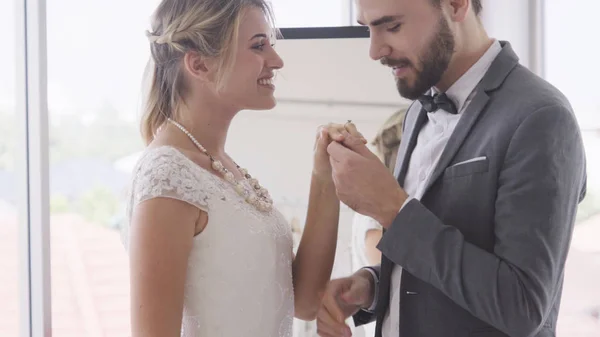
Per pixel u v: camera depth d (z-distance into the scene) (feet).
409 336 5.54
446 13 5.45
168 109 5.71
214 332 5.24
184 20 5.44
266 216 5.67
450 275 4.98
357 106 8.78
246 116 8.80
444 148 5.43
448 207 5.29
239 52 5.51
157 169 5.08
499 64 5.45
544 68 10.27
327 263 6.31
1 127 9.01
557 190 4.86
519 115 5.06
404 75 5.65
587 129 9.93
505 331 4.97
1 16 8.94
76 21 9.55
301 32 8.86
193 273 5.23
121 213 9.89
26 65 8.99
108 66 9.71
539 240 4.83
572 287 9.87
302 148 8.77
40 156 8.98
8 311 9.11
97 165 9.75
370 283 6.41
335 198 6.31
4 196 9.04
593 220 9.81
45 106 9.01
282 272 5.70
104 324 9.94
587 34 9.94
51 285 9.32
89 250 9.82
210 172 5.46
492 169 5.10
